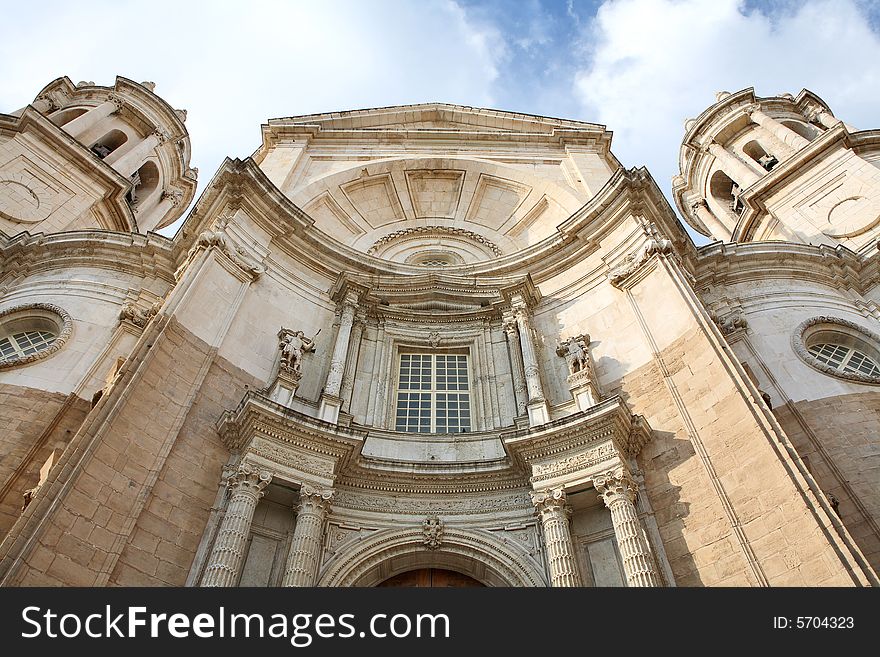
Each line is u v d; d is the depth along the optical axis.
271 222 18.73
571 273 19.59
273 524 13.10
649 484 13.12
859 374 16.09
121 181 26.61
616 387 15.46
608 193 19.19
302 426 13.39
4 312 17.23
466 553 13.48
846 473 13.77
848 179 23.73
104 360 16.56
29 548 9.41
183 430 12.98
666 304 15.95
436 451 15.69
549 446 13.82
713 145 30.98
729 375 13.30
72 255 19.56
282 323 17.30
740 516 11.43
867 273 19.62
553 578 11.97
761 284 19.31
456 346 18.94
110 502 10.94
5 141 24.22
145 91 31.33
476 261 24.47
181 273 16.95
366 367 17.77
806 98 30.31
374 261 20.88
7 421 14.52
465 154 26.88
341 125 28.58
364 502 14.16
